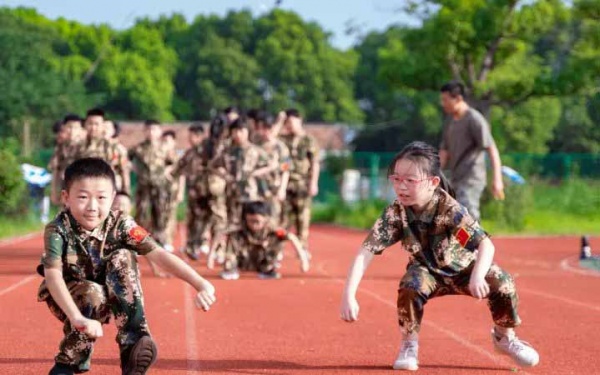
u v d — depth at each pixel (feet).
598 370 33.63
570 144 303.48
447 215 31.96
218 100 423.64
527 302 54.24
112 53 421.59
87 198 27.09
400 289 32.78
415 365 33.14
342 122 431.84
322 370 33.19
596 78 158.71
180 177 93.25
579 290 60.90
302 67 431.43
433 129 362.53
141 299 27.53
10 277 66.18
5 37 276.82
